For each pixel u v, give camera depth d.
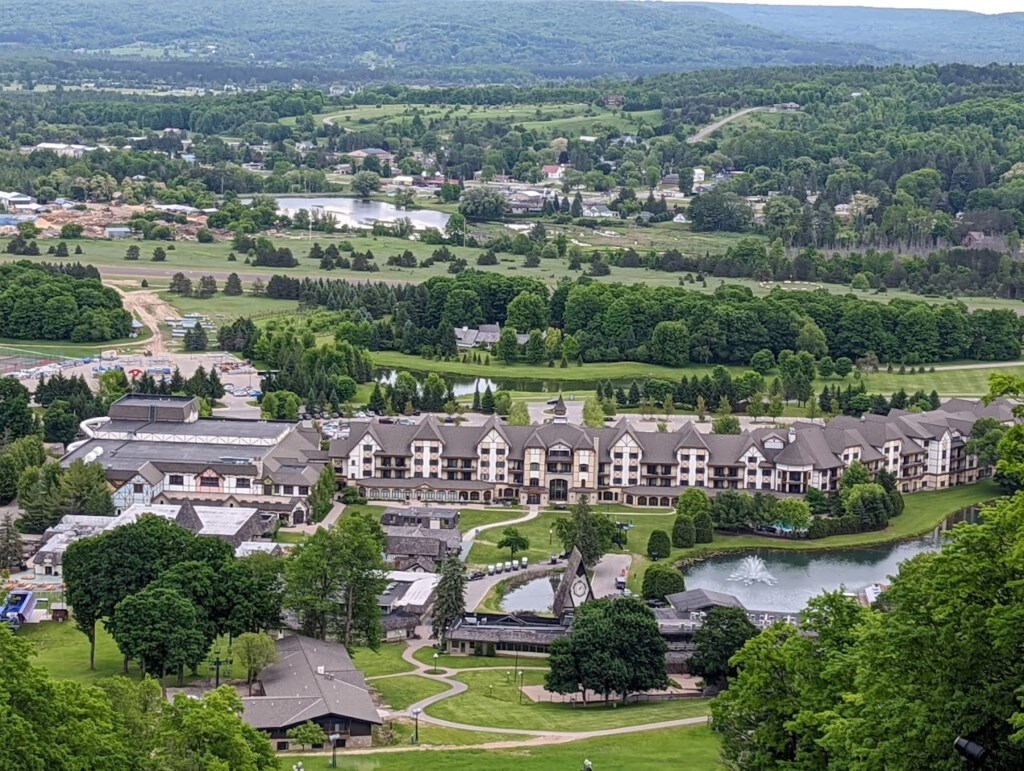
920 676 192.62
